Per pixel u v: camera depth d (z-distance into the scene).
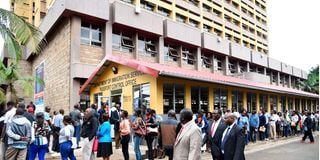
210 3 46.50
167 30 29.38
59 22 24.14
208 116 12.96
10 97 20.36
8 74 20.06
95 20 23.38
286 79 54.78
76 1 21.80
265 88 20.78
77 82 21.73
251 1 59.34
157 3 36.88
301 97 31.72
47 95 27.38
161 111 14.09
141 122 10.08
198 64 33.75
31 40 10.84
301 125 21.03
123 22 24.80
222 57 38.56
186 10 41.56
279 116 20.34
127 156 9.81
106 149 9.07
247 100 21.05
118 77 16.84
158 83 14.18
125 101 16.09
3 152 8.29
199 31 33.88
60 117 12.05
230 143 6.00
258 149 14.54
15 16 10.66
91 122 8.88
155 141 11.50
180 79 15.38
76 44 22.09
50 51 27.14
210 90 17.42
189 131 5.24
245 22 55.69
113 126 13.14
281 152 13.48
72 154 8.73
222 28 48.59
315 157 11.98
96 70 18.02
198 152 5.12
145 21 26.97
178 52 31.72
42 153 8.81
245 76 38.03
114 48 25.05
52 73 26.11
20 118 7.82
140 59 27.16
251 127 16.91
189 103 15.79
